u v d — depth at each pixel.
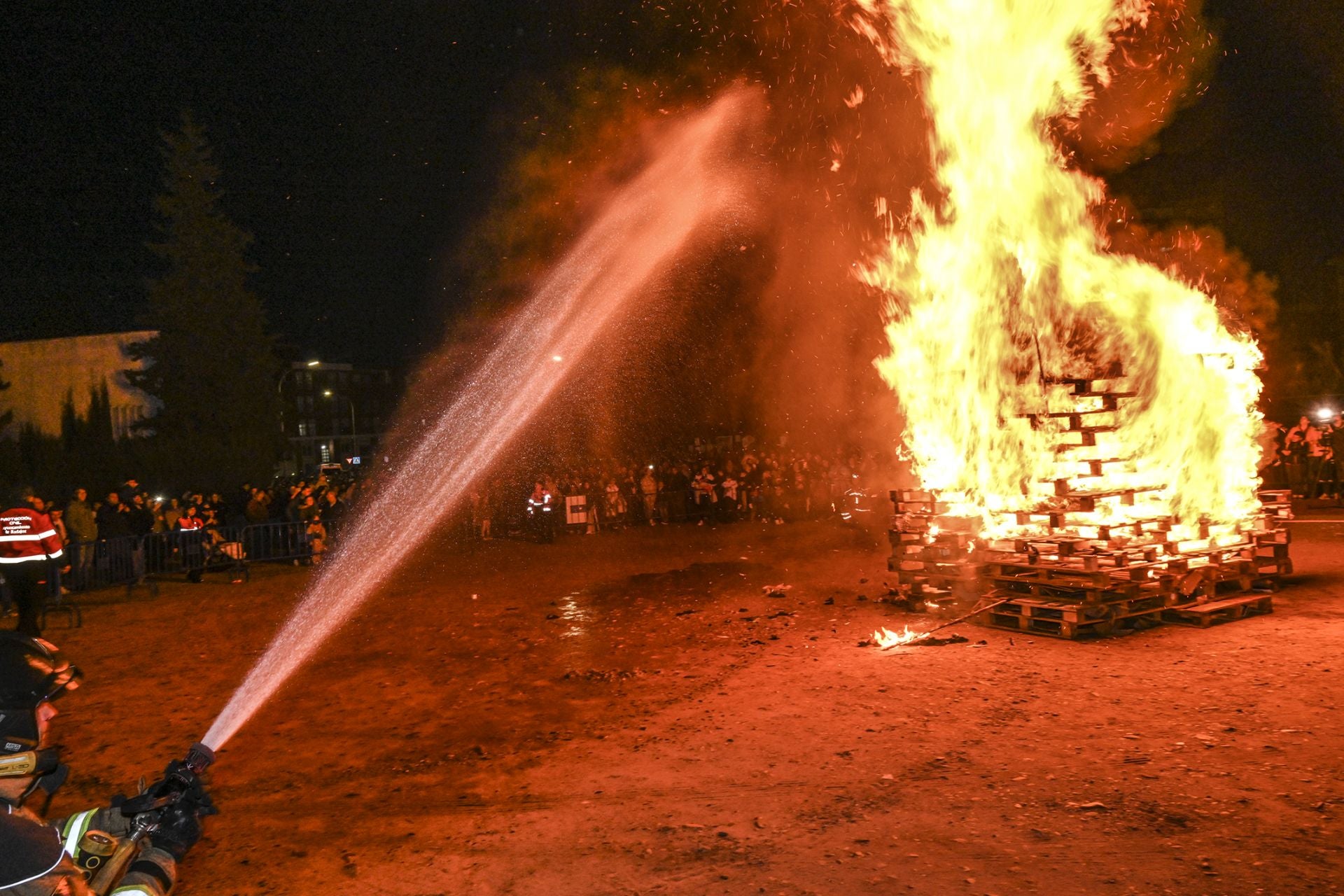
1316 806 4.69
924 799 5.09
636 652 9.41
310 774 6.33
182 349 40.53
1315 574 11.56
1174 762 5.41
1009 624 9.39
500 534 24.03
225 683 9.35
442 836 5.05
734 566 15.64
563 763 6.14
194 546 18.16
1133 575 8.70
